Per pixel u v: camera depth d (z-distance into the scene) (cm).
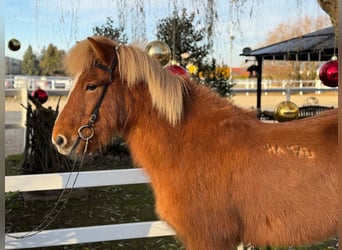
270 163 215
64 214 492
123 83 228
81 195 575
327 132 224
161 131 226
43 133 573
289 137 222
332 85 350
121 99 228
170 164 222
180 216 219
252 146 219
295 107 350
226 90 789
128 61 224
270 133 224
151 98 227
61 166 572
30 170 573
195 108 230
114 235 323
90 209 513
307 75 1627
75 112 222
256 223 217
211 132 223
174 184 220
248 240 224
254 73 1158
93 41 221
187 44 739
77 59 225
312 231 217
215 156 218
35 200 547
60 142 221
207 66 776
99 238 321
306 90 1131
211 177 216
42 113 584
